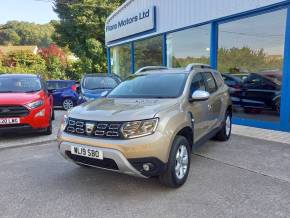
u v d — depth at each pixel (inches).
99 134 155.4
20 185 175.5
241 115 346.3
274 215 137.3
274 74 306.2
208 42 375.9
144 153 147.5
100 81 415.8
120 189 167.6
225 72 359.6
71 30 1203.9
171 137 156.0
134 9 526.3
